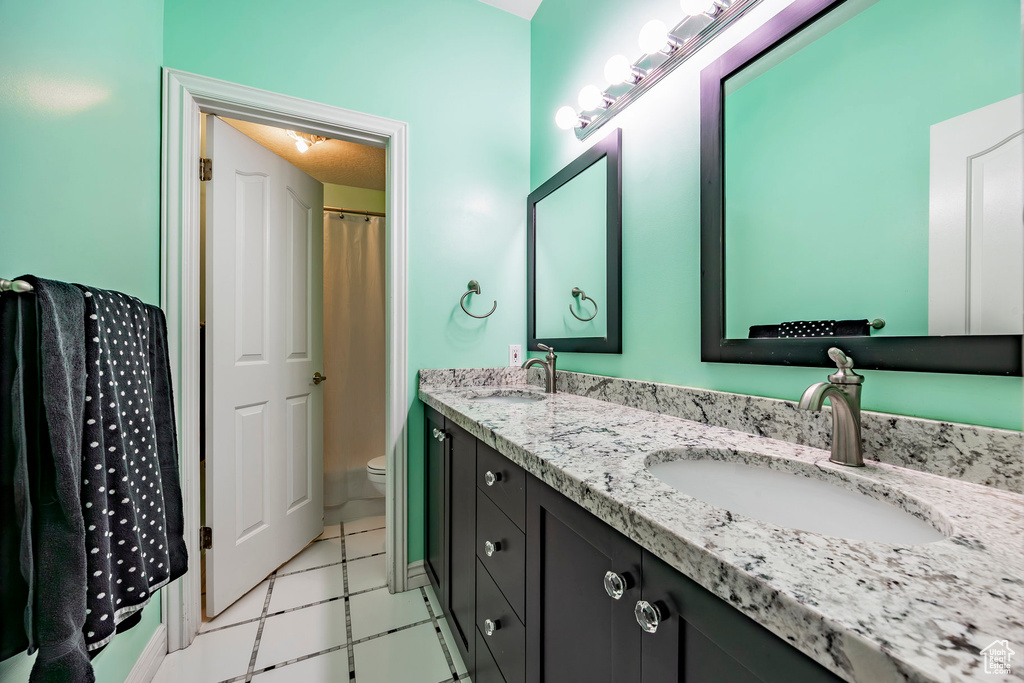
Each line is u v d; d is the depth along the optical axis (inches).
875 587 13.3
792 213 34.1
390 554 66.9
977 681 9.5
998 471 22.4
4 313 23.7
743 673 14.9
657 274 49.0
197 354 56.1
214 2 56.1
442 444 57.6
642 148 51.5
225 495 61.6
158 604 50.8
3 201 25.4
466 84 73.0
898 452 26.4
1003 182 22.7
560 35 69.4
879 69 28.4
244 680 47.7
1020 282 22.2
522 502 33.8
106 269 39.0
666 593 18.6
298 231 78.7
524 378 76.4
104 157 38.5
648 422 40.9
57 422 25.2
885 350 27.8
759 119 36.7
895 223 27.5
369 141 67.9
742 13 38.4
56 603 24.6
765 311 36.3
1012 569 14.5
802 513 26.9
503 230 75.8
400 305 67.4
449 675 48.6
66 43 32.1
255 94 57.6
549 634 30.1
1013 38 22.3
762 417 34.8
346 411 103.6
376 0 66.4
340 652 52.4
